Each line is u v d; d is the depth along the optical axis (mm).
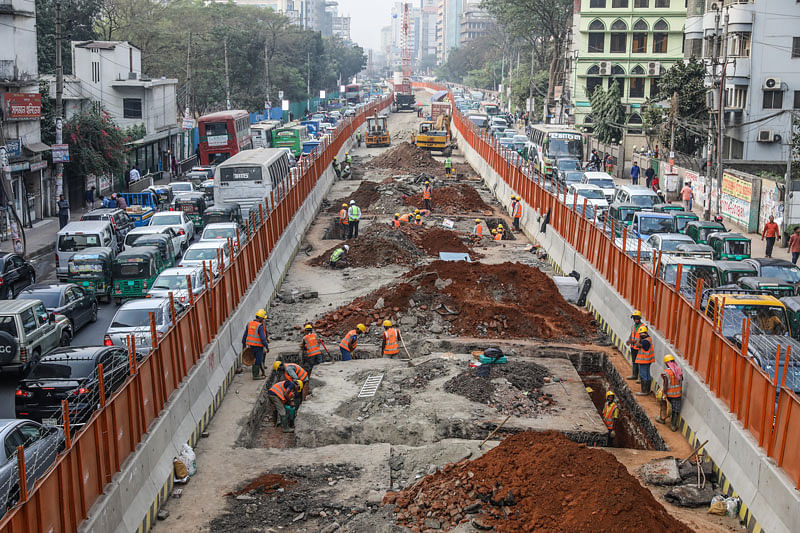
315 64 146500
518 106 120938
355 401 18969
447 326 24609
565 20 99250
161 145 71500
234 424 18031
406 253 34000
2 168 34938
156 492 13977
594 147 74125
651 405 19359
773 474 13195
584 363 23125
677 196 50938
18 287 28672
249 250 25641
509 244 38875
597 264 27312
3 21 44312
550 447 14023
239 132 61219
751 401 14688
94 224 31797
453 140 91125
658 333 20719
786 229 36625
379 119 84812
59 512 10836
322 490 14820
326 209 47500
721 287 22781
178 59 89562
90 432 11906
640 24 87188
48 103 49250
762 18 52500
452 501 13516
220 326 21047
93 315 26438
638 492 12883
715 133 55219
